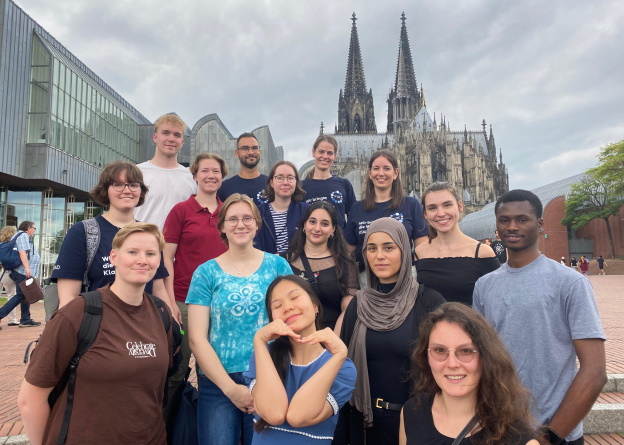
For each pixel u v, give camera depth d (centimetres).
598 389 274
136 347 306
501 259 982
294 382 294
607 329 1011
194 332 362
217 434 361
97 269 397
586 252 6519
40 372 287
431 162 8588
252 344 366
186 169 624
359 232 576
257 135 2812
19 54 2841
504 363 245
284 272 398
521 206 321
